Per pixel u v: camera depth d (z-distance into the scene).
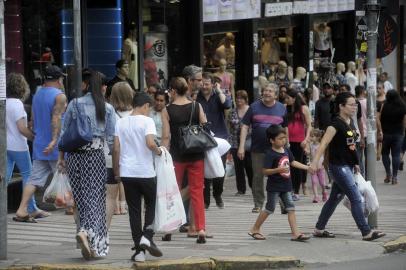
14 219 32.16
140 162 24.70
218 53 52.56
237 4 51.88
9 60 38.50
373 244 28.77
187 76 30.78
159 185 25.08
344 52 69.12
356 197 29.22
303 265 26.12
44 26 40.09
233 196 43.06
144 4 46.03
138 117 24.88
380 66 73.50
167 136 28.56
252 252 26.92
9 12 38.41
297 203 41.41
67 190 25.61
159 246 27.81
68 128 24.84
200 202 28.50
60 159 25.77
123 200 34.94
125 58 44.53
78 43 30.50
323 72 64.88
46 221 32.41
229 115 42.41
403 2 76.94
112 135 25.27
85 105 24.86
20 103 31.91
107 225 27.34
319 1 62.28
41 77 39.81
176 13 48.06
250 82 54.72
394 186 48.84
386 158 49.75
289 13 58.44
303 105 41.84
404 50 78.00
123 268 24.17
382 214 37.19
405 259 27.45
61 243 28.19
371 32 30.95
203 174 28.66
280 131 28.67
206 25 51.09
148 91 36.59
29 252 26.53
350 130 28.98
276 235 30.42
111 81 42.47
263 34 57.78
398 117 49.09
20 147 32.03
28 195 32.03
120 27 43.62
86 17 42.84
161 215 24.98
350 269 25.69
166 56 47.59
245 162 41.97
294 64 62.09
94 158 25.03
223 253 26.59
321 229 29.95
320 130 44.44
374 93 31.00
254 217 35.91
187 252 26.66
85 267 24.17
